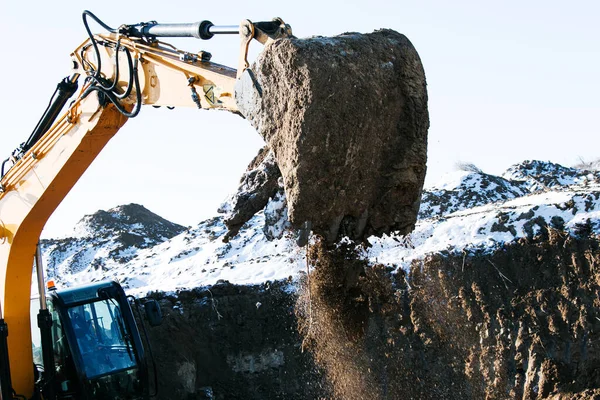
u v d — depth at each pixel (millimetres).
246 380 15008
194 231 31359
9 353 8023
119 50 6832
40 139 7594
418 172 5719
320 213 5426
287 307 15500
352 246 6566
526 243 15547
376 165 5605
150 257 29422
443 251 15758
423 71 5699
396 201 5727
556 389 13492
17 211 7797
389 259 16125
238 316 15539
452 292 15102
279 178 5820
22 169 7770
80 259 33656
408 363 14289
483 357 14281
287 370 14992
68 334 8445
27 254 8008
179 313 15242
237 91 5477
